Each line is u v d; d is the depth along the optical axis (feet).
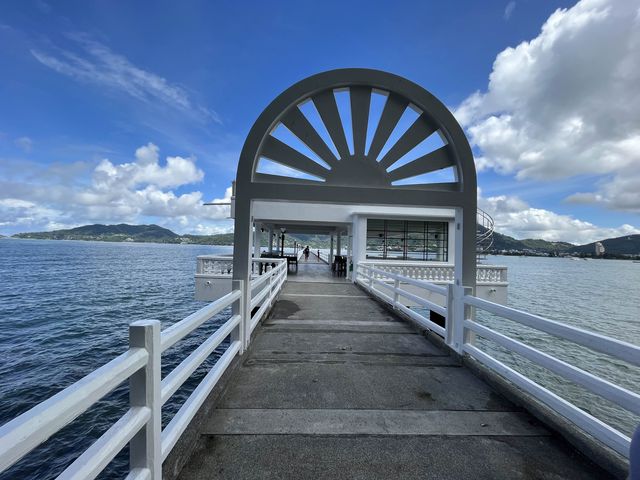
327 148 14.37
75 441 20.65
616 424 24.23
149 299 68.64
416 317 17.30
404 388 10.02
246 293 13.00
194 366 7.06
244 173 13.71
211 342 8.53
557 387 29.73
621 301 79.51
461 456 6.72
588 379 6.79
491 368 10.45
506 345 9.64
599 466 6.44
